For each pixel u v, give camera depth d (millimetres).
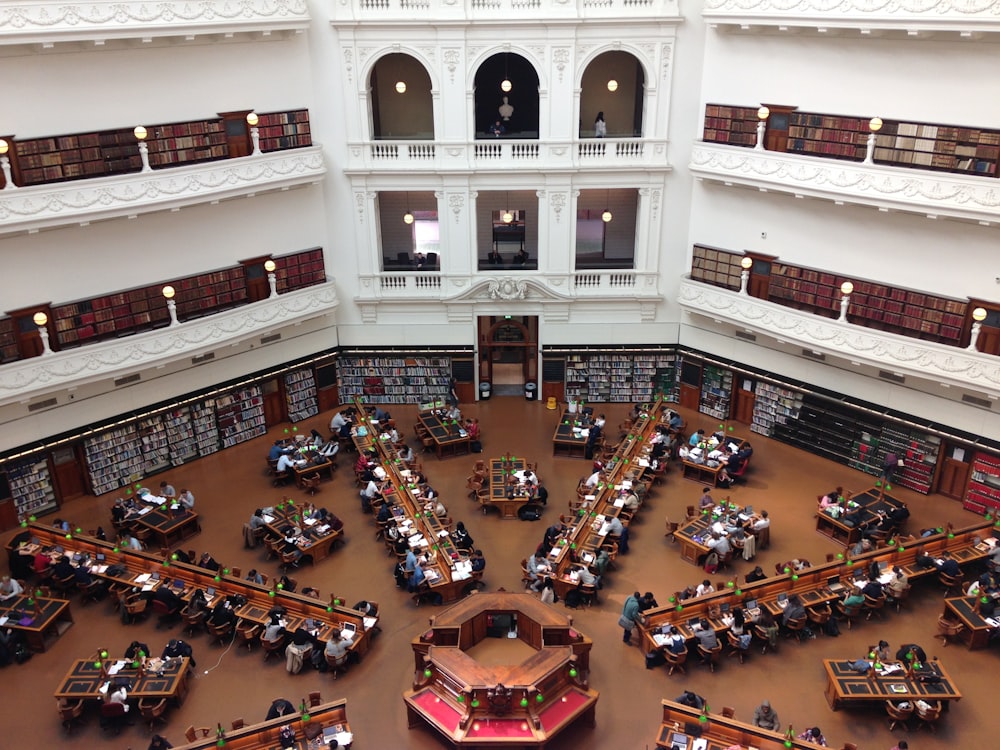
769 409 27453
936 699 16422
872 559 20109
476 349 29344
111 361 22703
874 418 24797
